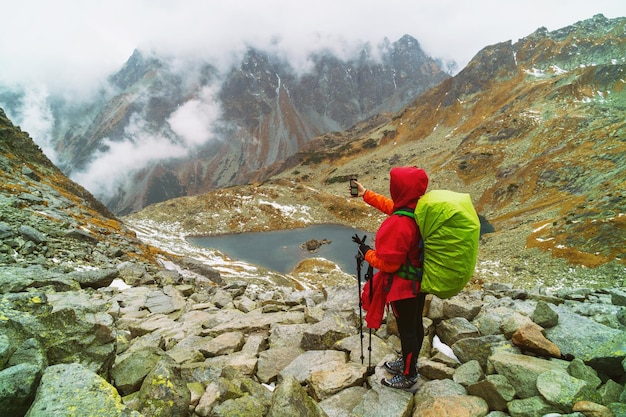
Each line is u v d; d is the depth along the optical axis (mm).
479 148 190500
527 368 4570
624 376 4238
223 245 144500
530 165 148375
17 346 4148
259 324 8531
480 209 146500
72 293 8523
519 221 114312
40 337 4340
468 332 6324
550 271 65562
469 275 4102
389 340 6871
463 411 4363
